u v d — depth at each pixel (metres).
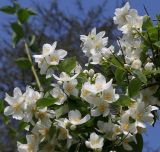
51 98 0.57
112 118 0.59
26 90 0.59
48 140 0.58
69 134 0.58
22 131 0.63
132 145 0.58
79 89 0.59
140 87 0.59
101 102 0.57
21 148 0.59
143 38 0.63
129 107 0.58
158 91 0.61
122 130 0.57
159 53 0.63
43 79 0.62
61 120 0.58
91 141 0.57
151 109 0.58
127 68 0.61
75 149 0.58
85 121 0.57
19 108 0.59
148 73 0.61
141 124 0.57
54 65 0.61
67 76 0.59
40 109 0.58
